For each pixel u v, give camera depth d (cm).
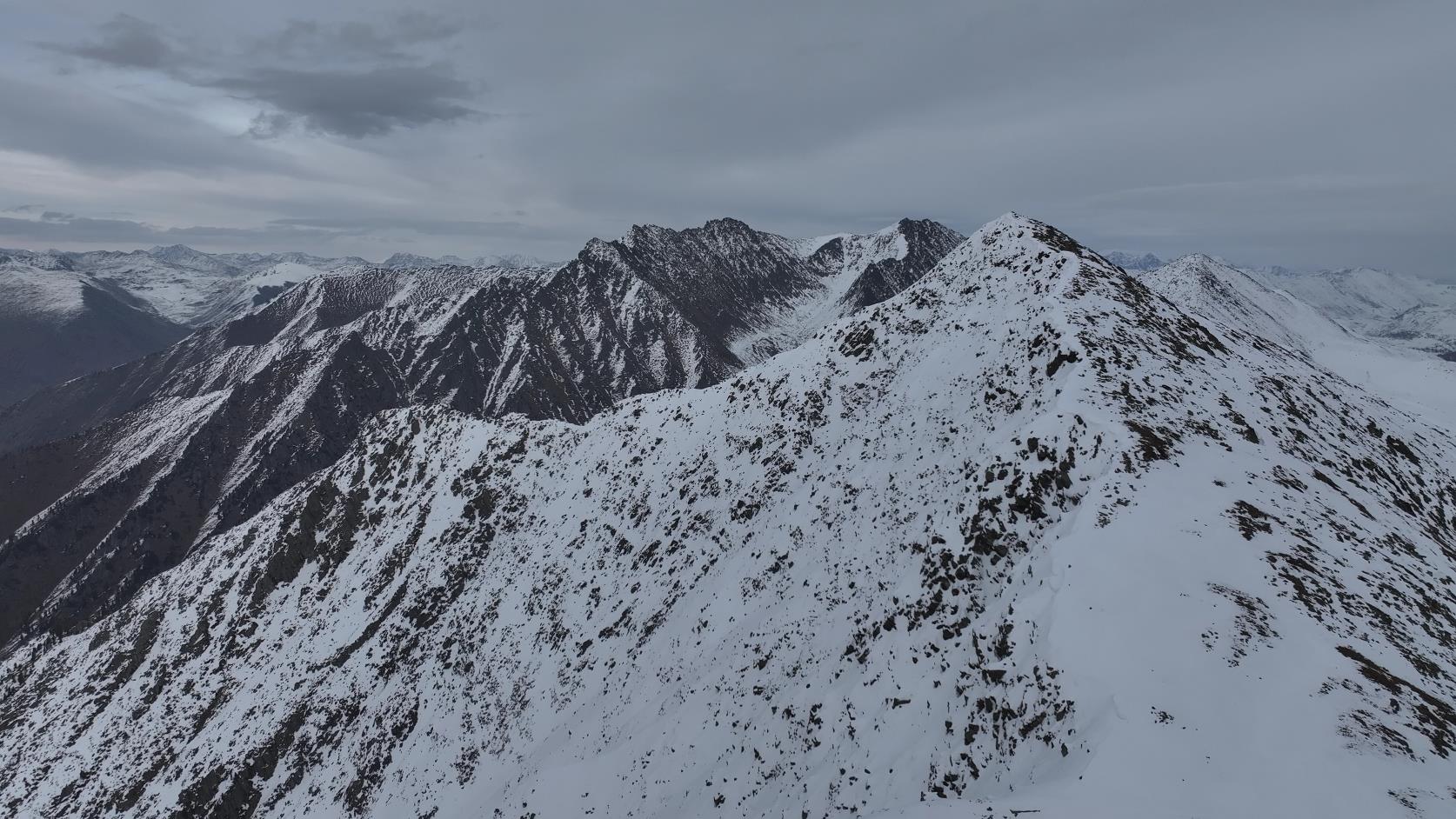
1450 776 1823
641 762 4038
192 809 6019
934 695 2875
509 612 6450
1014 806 1958
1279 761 1870
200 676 7406
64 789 6725
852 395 5834
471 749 5428
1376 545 3184
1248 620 2386
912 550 3816
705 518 5875
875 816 2480
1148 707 2077
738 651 4294
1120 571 2611
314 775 5931
